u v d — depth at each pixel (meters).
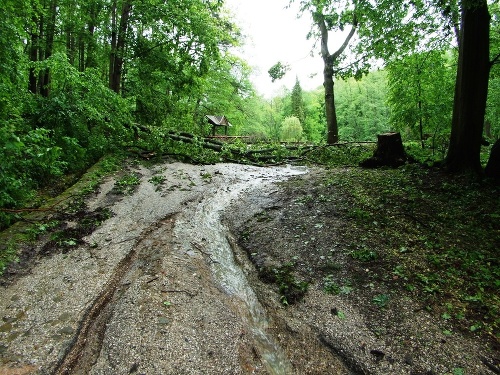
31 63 7.44
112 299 3.76
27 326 3.29
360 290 3.94
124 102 9.62
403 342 3.15
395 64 11.03
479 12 6.70
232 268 4.74
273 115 53.69
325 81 16.05
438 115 10.38
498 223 5.14
